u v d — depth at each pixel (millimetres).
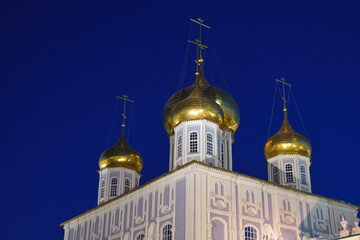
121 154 67062
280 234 48844
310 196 53125
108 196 65000
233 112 62250
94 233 57562
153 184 50875
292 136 60781
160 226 47969
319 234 51875
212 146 52531
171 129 62906
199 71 64688
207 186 46250
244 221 47062
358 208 56688
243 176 48812
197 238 43219
